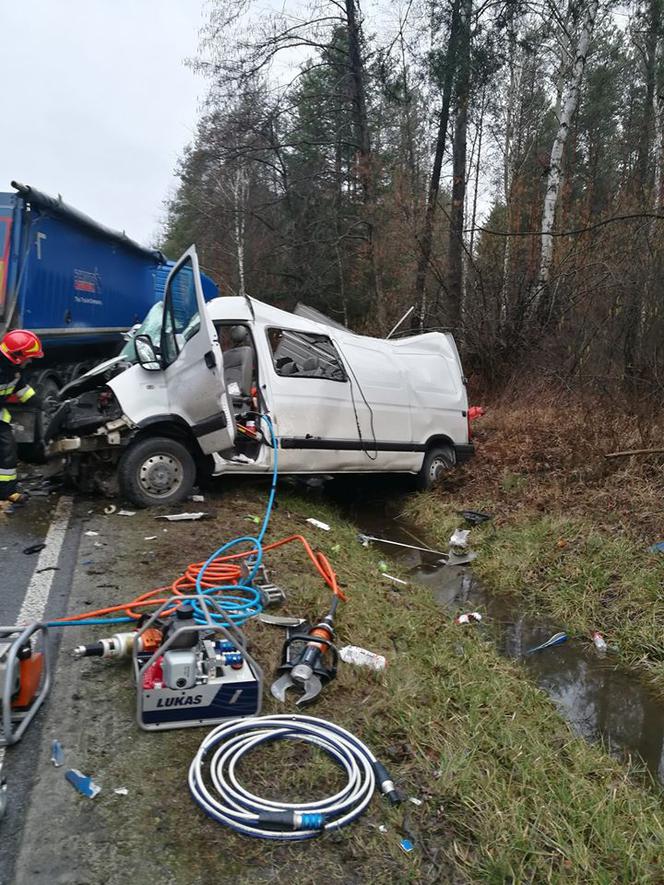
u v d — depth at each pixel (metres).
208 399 6.30
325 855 2.49
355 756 3.00
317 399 7.51
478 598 6.30
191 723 3.12
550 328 13.94
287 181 22.39
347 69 19.00
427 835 2.66
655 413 9.72
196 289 6.21
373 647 4.24
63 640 3.88
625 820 3.18
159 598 4.38
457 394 9.29
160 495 6.56
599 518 7.30
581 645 5.47
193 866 2.39
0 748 2.90
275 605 4.51
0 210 7.99
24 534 5.70
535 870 2.61
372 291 20.55
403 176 17.78
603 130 24.02
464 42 16.11
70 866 2.34
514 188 17.83
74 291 9.74
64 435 6.46
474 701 3.86
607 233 13.89
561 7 15.99
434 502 8.64
